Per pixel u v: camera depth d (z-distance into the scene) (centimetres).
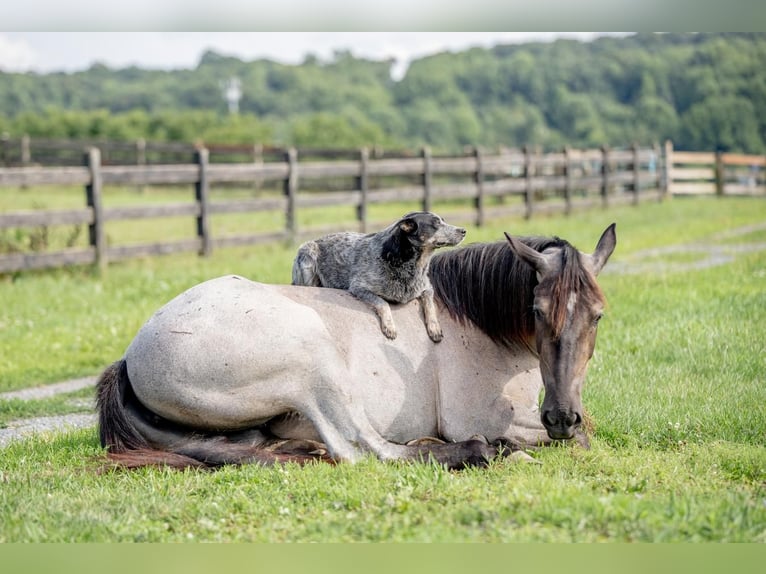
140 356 713
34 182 1811
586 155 3425
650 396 888
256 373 698
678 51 8394
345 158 4728
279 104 10800
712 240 2386
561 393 636
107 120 6462
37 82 11725
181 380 700
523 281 734
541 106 9144
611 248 712
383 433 723
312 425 729
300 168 2341
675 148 7394
